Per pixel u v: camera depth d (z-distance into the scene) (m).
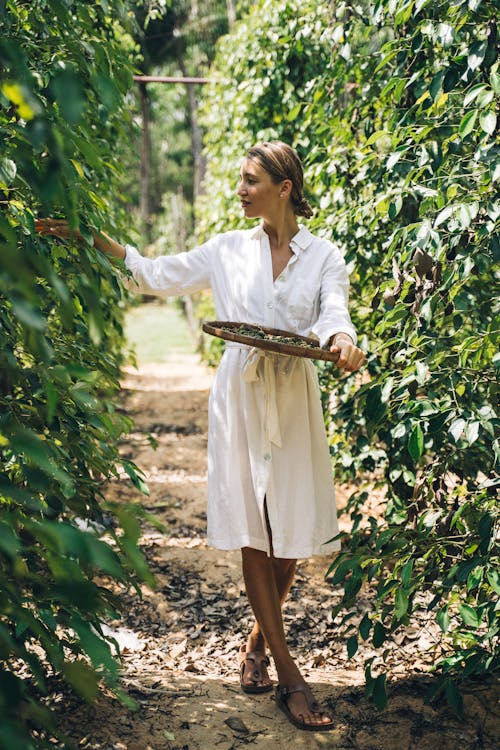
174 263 2.30
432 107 2.29
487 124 1.84
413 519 2.32
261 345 1.93
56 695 2.10
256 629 2.34
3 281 0.84
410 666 2.39
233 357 2.22
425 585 2.10
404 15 2.19
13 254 0.75
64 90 0.77
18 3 1.85
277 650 2.15
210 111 6.23
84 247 1.80
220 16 12.95
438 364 2.17
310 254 2.24
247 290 2.23
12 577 1.39
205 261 2.32
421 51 2.34
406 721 2.07
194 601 2.96
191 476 4.73
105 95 1.05
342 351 1.97
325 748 1.97
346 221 2.95
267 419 2.15
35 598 1.48
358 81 3.07
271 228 2.24
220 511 2.20
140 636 2.69
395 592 2.05
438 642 2.50
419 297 2.11
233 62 5.12
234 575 3.21
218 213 5.69
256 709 2.16
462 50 2.33
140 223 19.58
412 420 2.03
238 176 5.23
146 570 0.97
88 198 1.72
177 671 2.41
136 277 2.27
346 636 2.66
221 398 2.22
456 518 1.92
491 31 1.99
